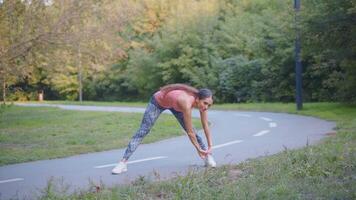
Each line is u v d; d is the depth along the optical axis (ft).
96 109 100.63
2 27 57.11
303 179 21.57
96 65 75.46
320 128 48.21
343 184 19.95
